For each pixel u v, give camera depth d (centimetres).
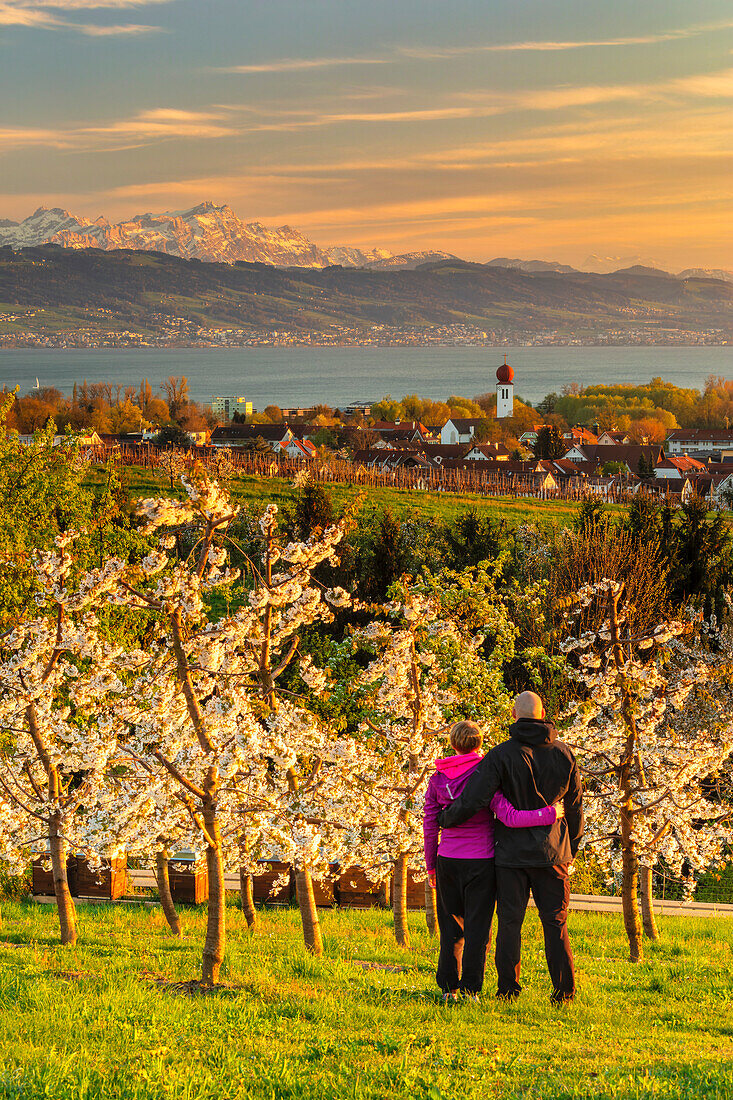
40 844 1809
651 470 15688
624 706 1656
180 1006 1006
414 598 1733
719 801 2214
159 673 1390
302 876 1481
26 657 1555
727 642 2958
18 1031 897
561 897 1020
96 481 6812
